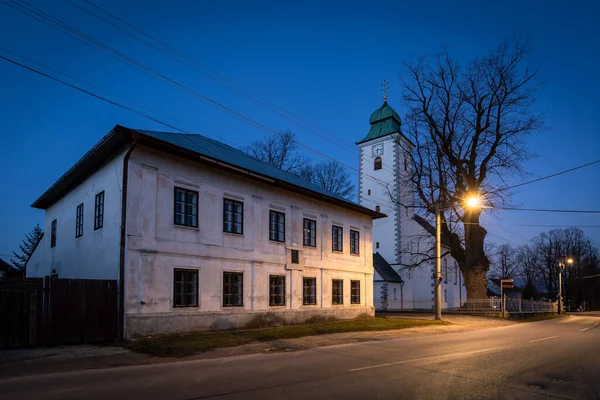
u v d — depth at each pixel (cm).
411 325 2423
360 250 2898
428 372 1038
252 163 2491
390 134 5259
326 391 839
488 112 3606
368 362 1185
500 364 1162
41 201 2517
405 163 5041
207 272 1859
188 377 964
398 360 1220
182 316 1730
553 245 8556
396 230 5069
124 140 1647
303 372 1032
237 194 2050
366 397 797
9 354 1288
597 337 1936
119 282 1576
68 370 1075
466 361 1203
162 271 1692
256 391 832
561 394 860
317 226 2530
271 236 2222
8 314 1373
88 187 1961
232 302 1972
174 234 1755
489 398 813
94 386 873
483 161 3644
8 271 4419
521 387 908
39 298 1427
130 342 1503
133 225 1623
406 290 4969
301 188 2330
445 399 795
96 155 1772
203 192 1894
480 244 3681
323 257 2541
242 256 2028
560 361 1238
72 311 1477
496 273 8994
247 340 1614
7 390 848
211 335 1695
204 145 2270
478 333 2103
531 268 8931
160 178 1733
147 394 802
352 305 2734
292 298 2284
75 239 2048
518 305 3916
